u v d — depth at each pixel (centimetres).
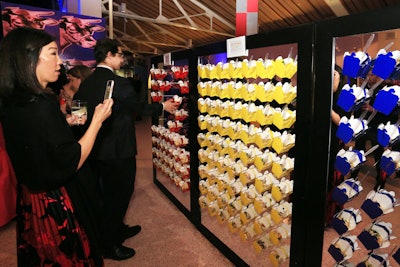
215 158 209
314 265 141
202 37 956
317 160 131
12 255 210
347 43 125
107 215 199
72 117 142
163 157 320
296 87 140
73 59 270
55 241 109
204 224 238
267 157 162
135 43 1059
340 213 137
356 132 122
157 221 262
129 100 191
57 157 100
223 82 198
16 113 98
